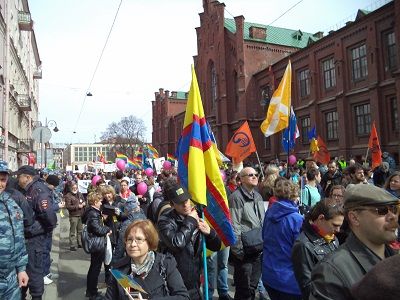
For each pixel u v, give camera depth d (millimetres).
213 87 44531
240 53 39000
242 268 5812
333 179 9578
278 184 4480
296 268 3561
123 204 7168
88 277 6496
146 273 3188
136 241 3172
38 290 5785
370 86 24531
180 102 65500
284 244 4250
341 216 3506
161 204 5078
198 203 4320
